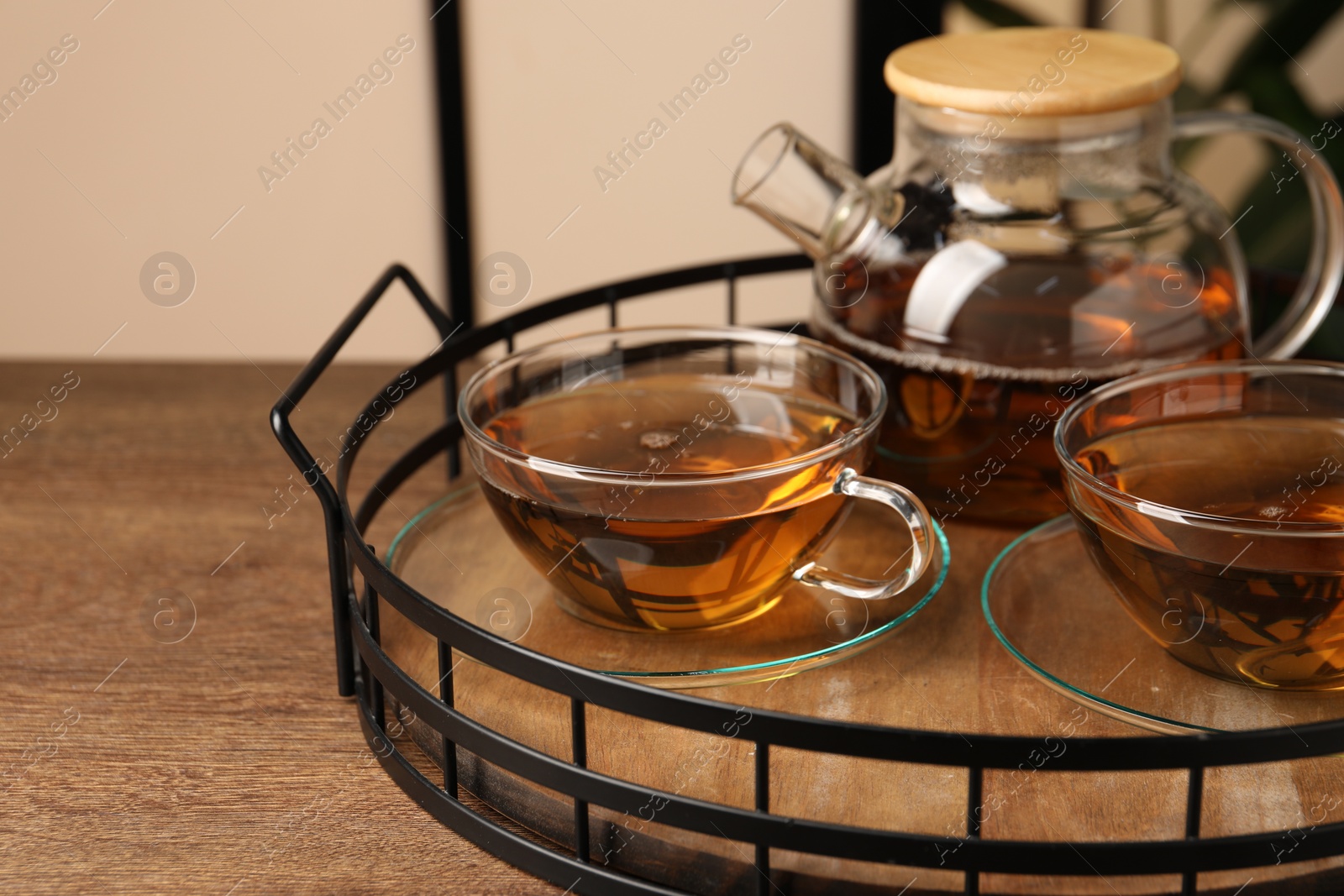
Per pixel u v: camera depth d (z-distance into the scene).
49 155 1.43
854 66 1.37
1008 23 1.35
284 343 1.53
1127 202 1.07
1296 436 1.05
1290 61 1.35
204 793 1.03
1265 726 1.00
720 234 1.42
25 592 1.11
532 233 1.44
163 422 1.22
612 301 1.17
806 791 1.00
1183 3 1.35
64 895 0.99
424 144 1.41
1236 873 0.98
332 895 0.99
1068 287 1.06
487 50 1.38
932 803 1.00
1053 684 1.02
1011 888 0.98
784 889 0.98
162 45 1.39
